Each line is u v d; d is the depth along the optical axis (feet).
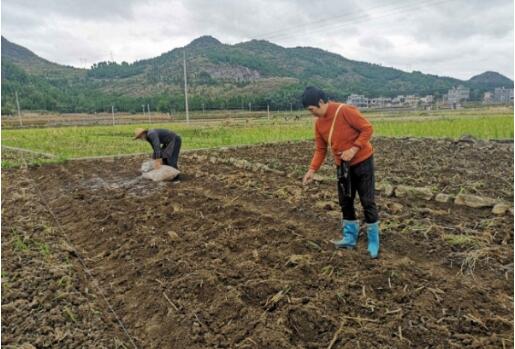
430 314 11.73
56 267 16.20
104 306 13.61
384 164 34.99
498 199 22.20
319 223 19.86
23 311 13.08
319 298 12.61
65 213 24.93
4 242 19.34
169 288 13.97
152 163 34.94
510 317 11.46
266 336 10.90
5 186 33.35
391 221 19.16
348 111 15.42
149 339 11.76
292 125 99.40
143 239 18.62
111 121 190.70
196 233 18.90
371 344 10.46
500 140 49.65
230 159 40.16
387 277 13.73
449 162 35.40
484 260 14.84
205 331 11.54
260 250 16.44
